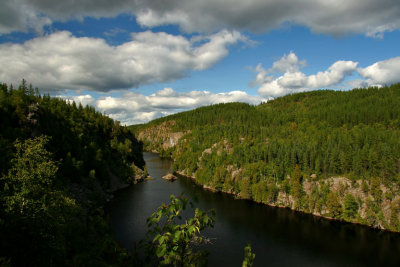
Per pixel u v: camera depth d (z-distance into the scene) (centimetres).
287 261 5659
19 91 10856
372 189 8806
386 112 16800
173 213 973
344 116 18175
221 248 6038
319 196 9338
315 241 6719
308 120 19812
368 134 12706
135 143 17888
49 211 1777
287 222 8019
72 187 7975
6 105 8594
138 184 12262
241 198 10581
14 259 1419
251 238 6712
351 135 13638
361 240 6869
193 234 991
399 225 7594
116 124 16212
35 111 9125
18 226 1562
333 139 12962
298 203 9294
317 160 10569
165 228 930
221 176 11969
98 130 13700
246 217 8362
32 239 1572
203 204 9638
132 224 6969
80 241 1510
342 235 7169
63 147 9094
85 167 9638
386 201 8538
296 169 10175
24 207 1669
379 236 7188
